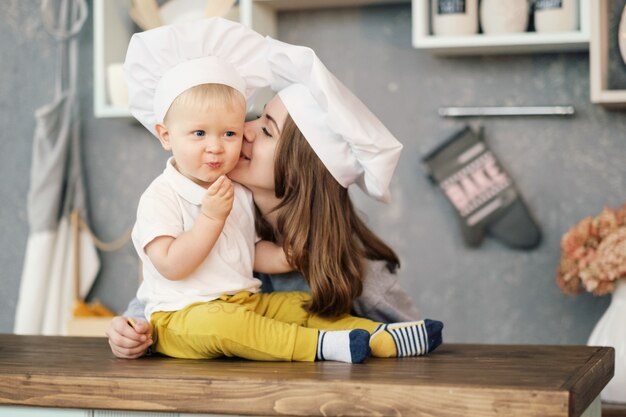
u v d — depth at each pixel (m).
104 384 1.11
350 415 1.02
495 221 2.38
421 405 1.00
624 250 2.02
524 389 0.97
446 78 2.42
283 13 2.51
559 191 2.37
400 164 2.46
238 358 1.30
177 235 1.30
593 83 2.15
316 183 1.41
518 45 2.22
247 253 1.38
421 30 2.22
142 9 2.39
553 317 2.38
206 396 1.08
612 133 2.34
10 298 2.73
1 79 2.74
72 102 2.65
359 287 1.41
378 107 2.46
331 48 2.49
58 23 2.69
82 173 2.67
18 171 2.73
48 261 2.59
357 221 1.50
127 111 2.41
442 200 2.44
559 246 2.37
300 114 1.39
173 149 1.33
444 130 2.43
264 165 1.42
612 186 2.34
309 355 1.25
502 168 2.38
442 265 2.44
